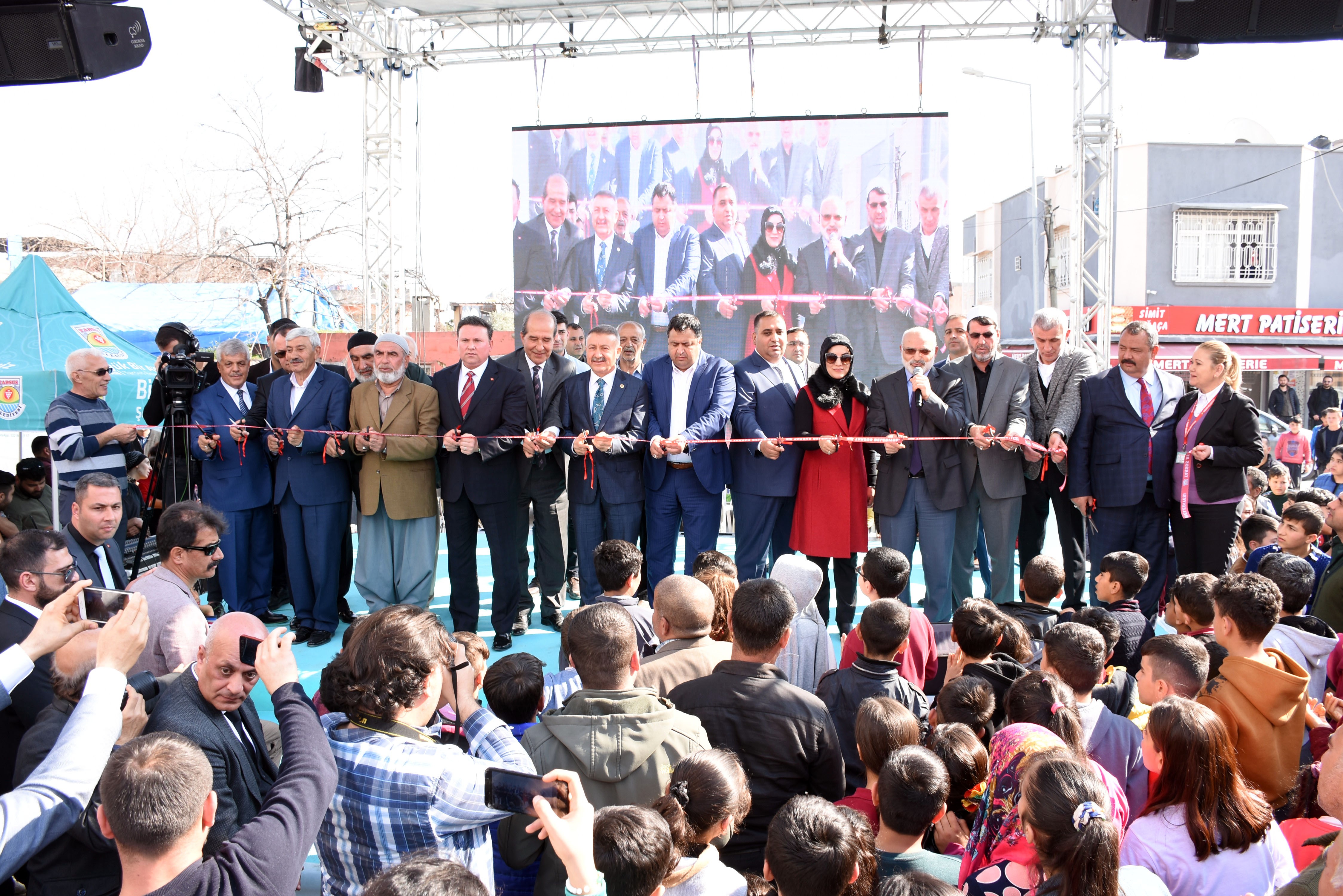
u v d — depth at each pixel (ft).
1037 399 18.20
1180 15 12.19
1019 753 7.17
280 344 19.97
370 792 6.33
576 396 18.62
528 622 19.70
